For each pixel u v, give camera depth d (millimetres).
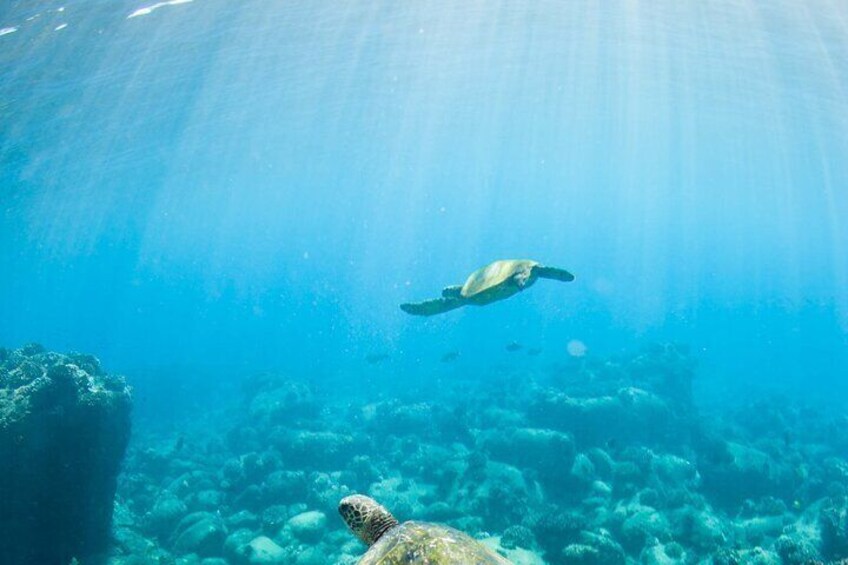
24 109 22031
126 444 12297
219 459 19297
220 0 17500
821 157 53219
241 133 36625
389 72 29688
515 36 26328
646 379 22000
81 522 10828
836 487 15156
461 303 6473
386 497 14672
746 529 13203
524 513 12789
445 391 27328
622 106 42344
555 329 52969
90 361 12883
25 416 9617
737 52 26766
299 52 24047
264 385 25797
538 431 15773
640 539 11914
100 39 17750
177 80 23797
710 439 17344
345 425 22328
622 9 22906
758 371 42031
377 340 53312
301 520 13102
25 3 14195
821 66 27312
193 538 12680
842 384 38312
